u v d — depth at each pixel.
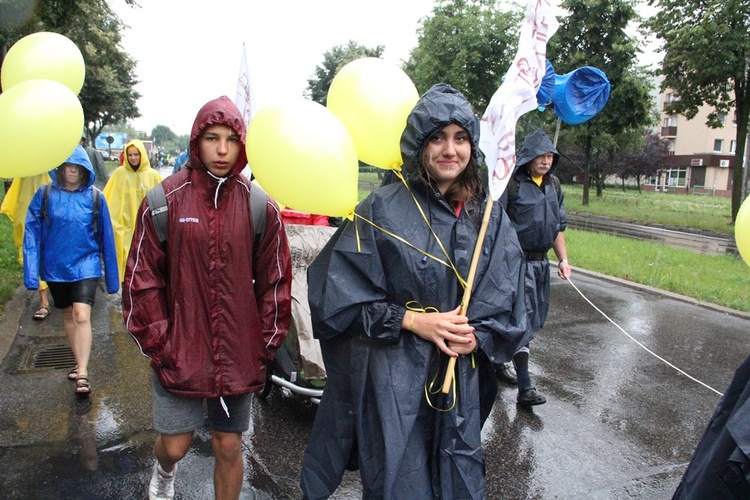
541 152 4.03
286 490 3.07
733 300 7.35
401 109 2.23
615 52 20.52
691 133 56.66
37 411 3.88
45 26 12.46
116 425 3.70
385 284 2.07
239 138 2.31
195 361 2.31
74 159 4.00
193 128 2.29
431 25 23.41
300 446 3.54
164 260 2.33
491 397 2.32
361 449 2.04
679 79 19.75
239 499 2.85
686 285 8.07
